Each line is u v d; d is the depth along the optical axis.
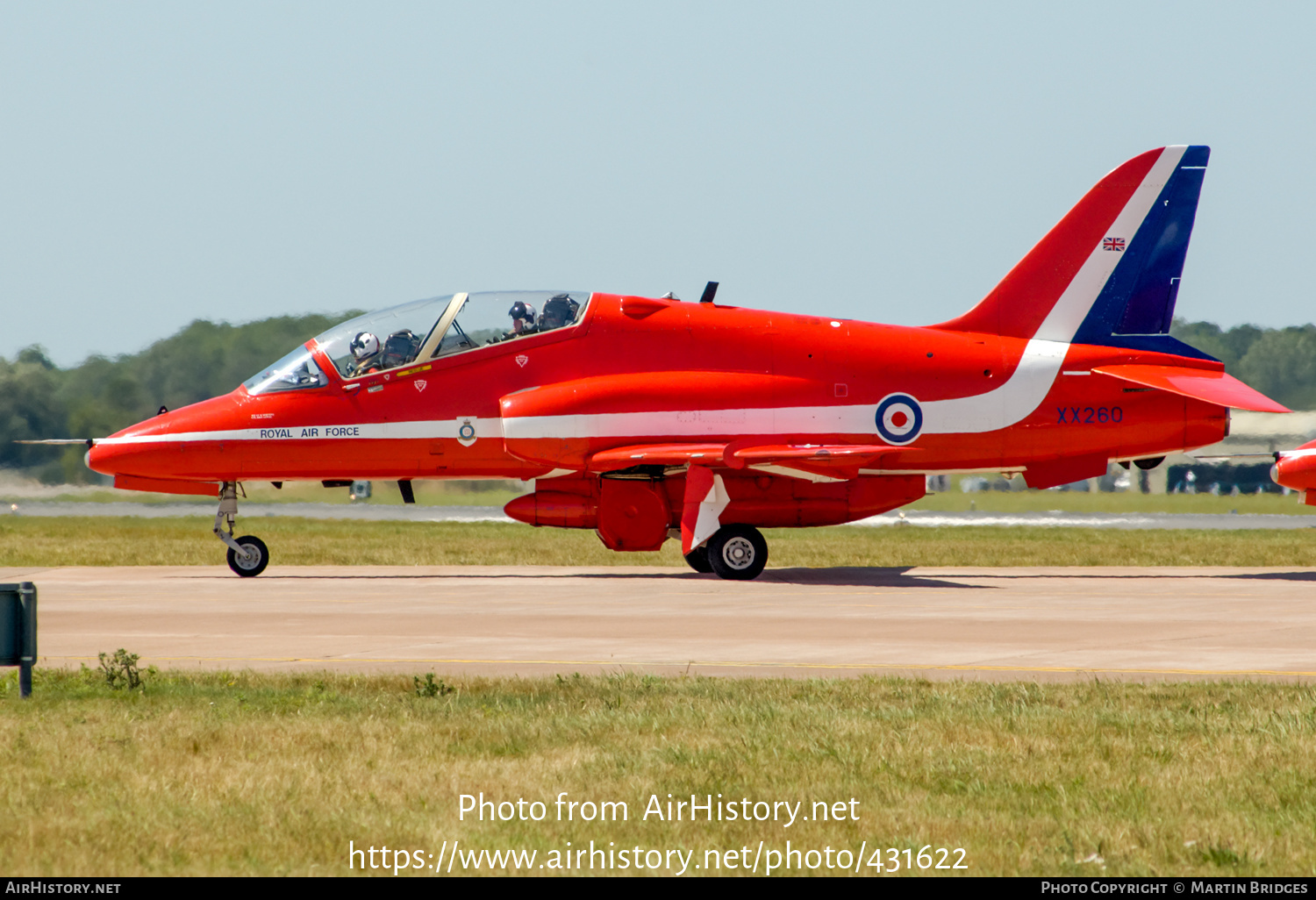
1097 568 89.00
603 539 77.56
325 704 35.38
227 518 81.31
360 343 79.44
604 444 76.75
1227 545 111.69
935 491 165.75
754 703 35.44
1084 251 82.25
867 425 79.25
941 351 80.81
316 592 69.44
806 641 49.50
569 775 28.20
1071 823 25.14
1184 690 37.72
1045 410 81.00
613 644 48.84
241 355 179.25
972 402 80.25
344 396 78.88
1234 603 63.69
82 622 55.94
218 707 35.06
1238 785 27.52
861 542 116.81
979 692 37.44
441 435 78.75
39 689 37.72
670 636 51.03
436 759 29.53
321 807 25.88
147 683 38.66
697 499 74.44
